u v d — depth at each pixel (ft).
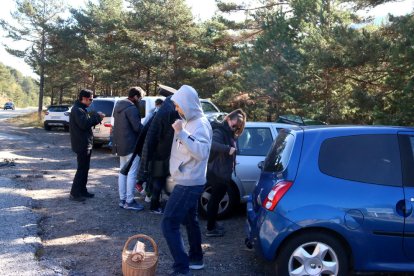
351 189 13.42
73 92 172.45
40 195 26.37
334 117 46.21
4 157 42.42
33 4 110.83
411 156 13.89
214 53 82.38
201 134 13.80
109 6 111.75
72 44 108.06
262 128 22.85
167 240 14.14
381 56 36.81
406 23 35.86
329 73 43.19
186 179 13.87
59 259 16.21
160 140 19.98
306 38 45.16
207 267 16.06
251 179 22.07
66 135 72.90
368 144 13.96
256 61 52.75
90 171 37.04
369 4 46.73
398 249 13.33
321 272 13.30
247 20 77.05
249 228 15.53
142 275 13.89
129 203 23.40
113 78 90.27
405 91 33.47
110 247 17.78
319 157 13.80
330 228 13.12
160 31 85.51
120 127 23.02
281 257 13.39
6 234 18.48
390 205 13.29
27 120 112.78
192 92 13.85
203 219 22.15
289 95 49.60
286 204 13.35
